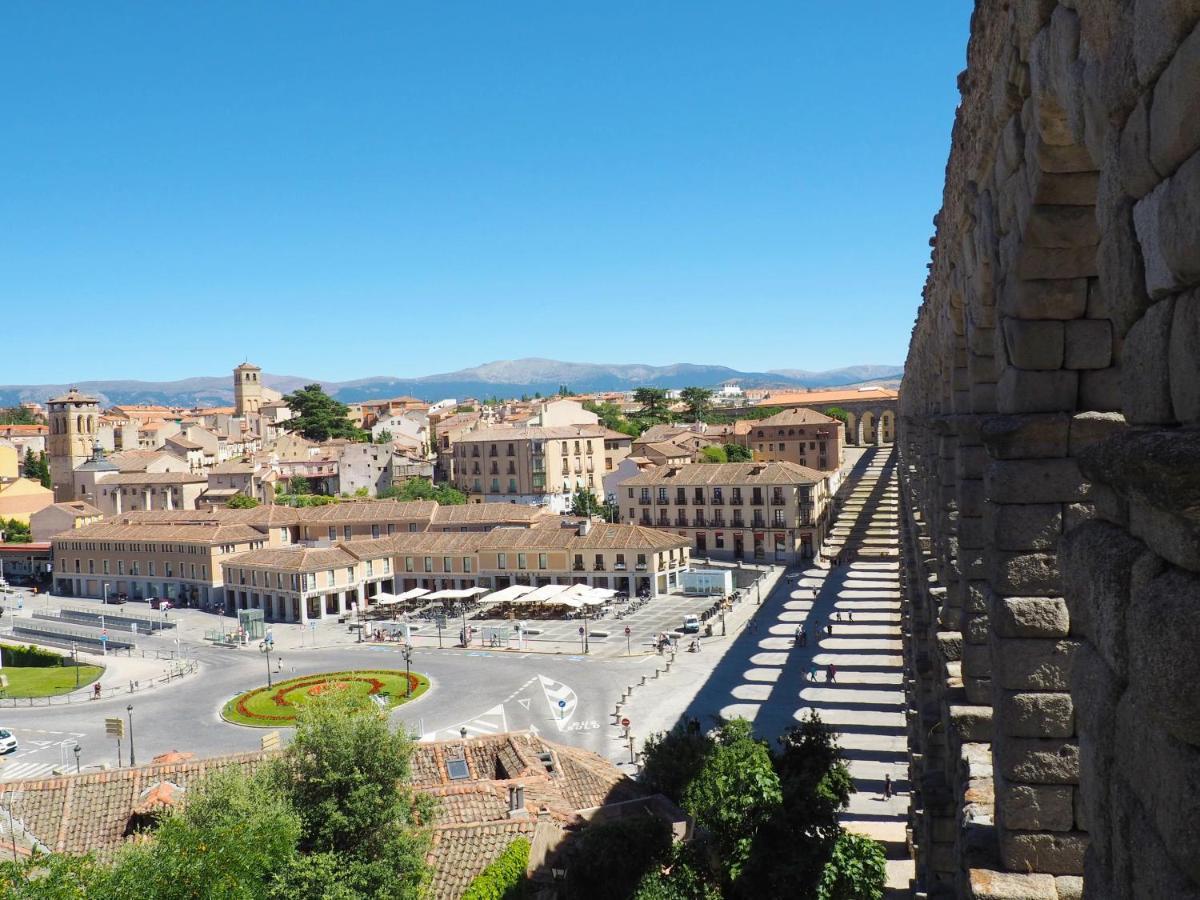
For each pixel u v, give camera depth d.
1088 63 6.29
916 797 23.77
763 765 24.91
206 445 198.50
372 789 29.64
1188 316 4.64
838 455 156.00
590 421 181.38
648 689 64.12
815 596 89.81
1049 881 10.59
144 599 117.44
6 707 70.62
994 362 14.45
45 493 157.00
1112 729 5.27
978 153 11.89
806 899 23.33
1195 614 3.95
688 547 104.06
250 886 25.66
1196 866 4.10
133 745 55.38
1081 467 5.55
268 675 74.12
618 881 26.80
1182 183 4.54
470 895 27.30
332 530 120.19
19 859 29.52
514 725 58.81
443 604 103.81
